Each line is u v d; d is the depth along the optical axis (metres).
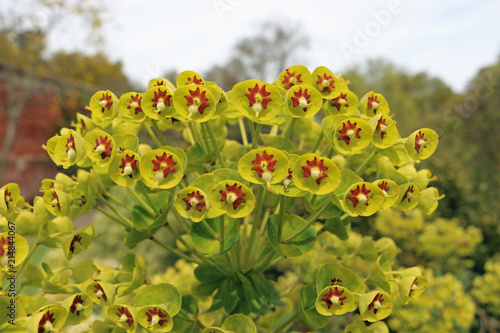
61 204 0.20
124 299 0.24
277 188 0.19
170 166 0.19
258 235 0.24
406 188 0.21
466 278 0.64
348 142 0.20
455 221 0.68
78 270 0.22
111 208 0.22
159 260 0.85
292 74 0.22
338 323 0.41
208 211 0.19
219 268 0.22
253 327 0.19
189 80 0.20
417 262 0.68
